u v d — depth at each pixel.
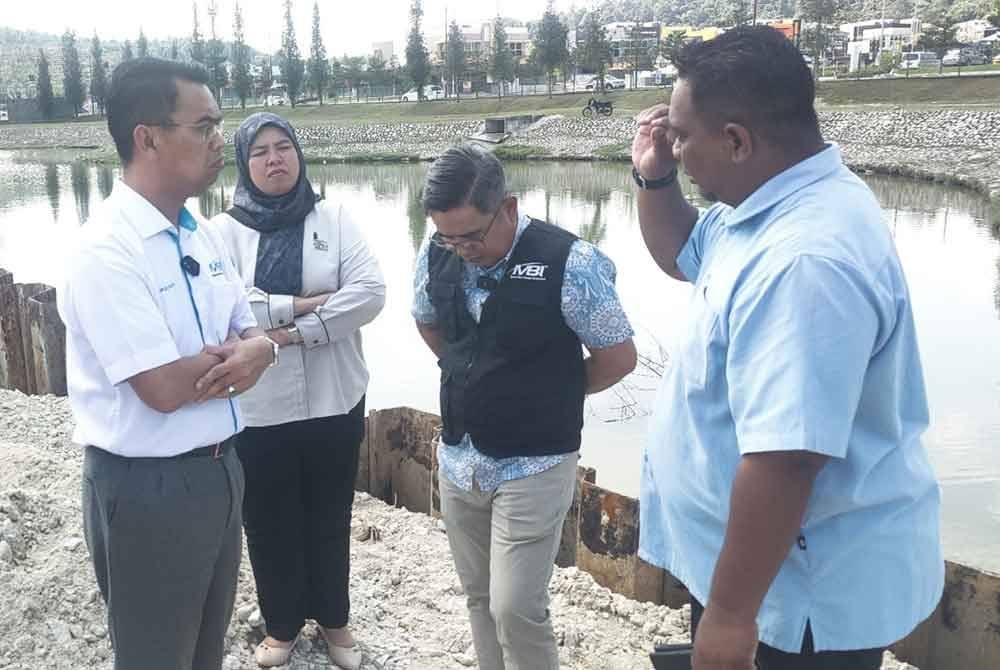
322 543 3.21
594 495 4.07
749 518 1.73
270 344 2.46
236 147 3.23
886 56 60.09
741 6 71.31
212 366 2.32
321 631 3.39
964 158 31.36
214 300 2.51
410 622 3.73
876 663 2.00
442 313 2.77
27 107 82.75
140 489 2.27
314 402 3.08
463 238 2.56
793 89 1.85
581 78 80.31
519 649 2.68
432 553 4.35
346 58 95.62
